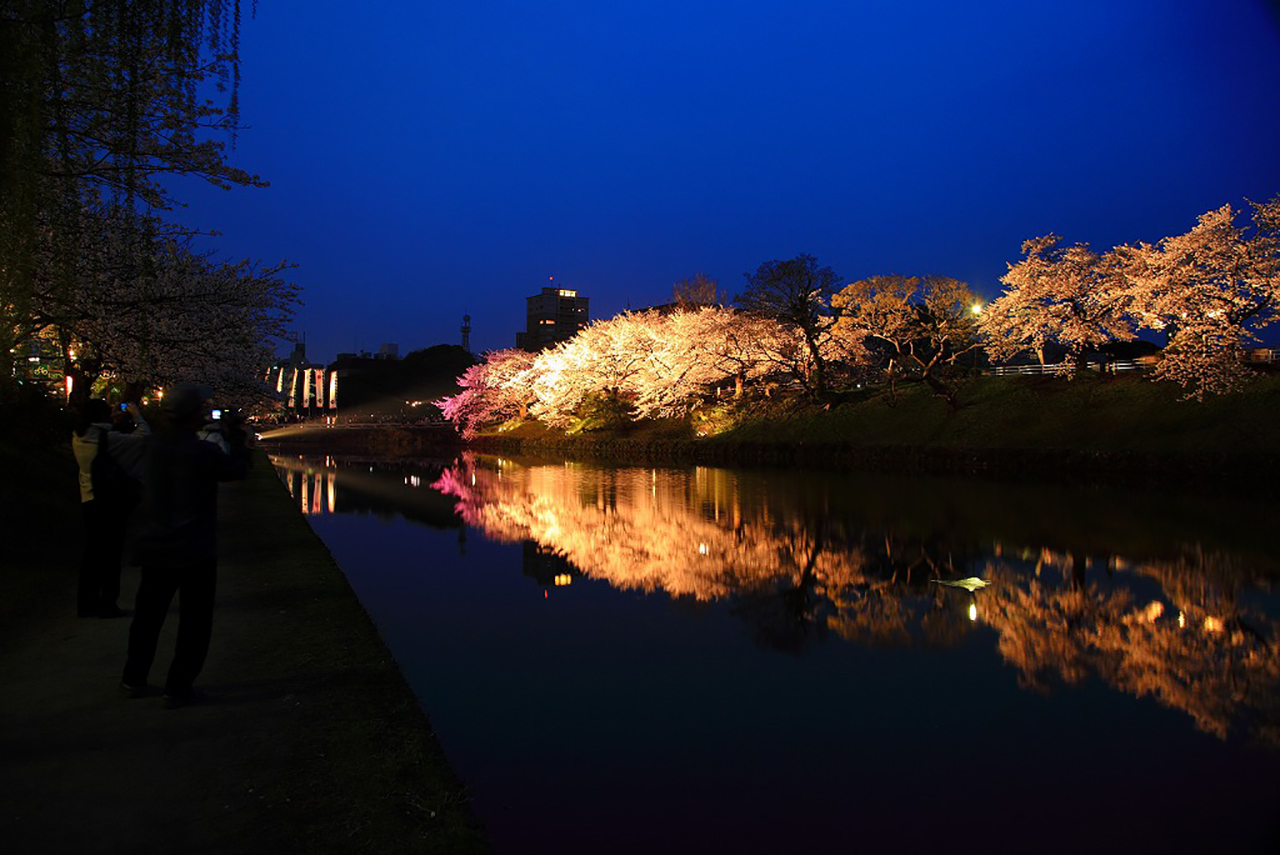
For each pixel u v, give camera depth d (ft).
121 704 16.48
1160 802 18.28
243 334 57.82
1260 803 18.19
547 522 69.10
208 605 16.47
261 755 14.08
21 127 25.72
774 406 170.91
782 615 35.29
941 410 140.46
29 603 25.30
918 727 22.52
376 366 441.27
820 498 83.97
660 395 190.90
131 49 27.55
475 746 20.80
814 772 19.54
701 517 70.79
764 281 150.82
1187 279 106.63
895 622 34.12
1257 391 101.24
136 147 34.01
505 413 272.31
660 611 36.09
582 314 502.79
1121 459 94.73
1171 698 24.88
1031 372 146.20
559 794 18.10
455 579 43.34
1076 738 21.90
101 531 23.38
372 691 17.42
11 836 11.16
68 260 35.50
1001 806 18.03
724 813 17.40
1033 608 36.50
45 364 56.59
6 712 16.05
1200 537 54.29
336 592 26.76
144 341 48.65
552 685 25.75
